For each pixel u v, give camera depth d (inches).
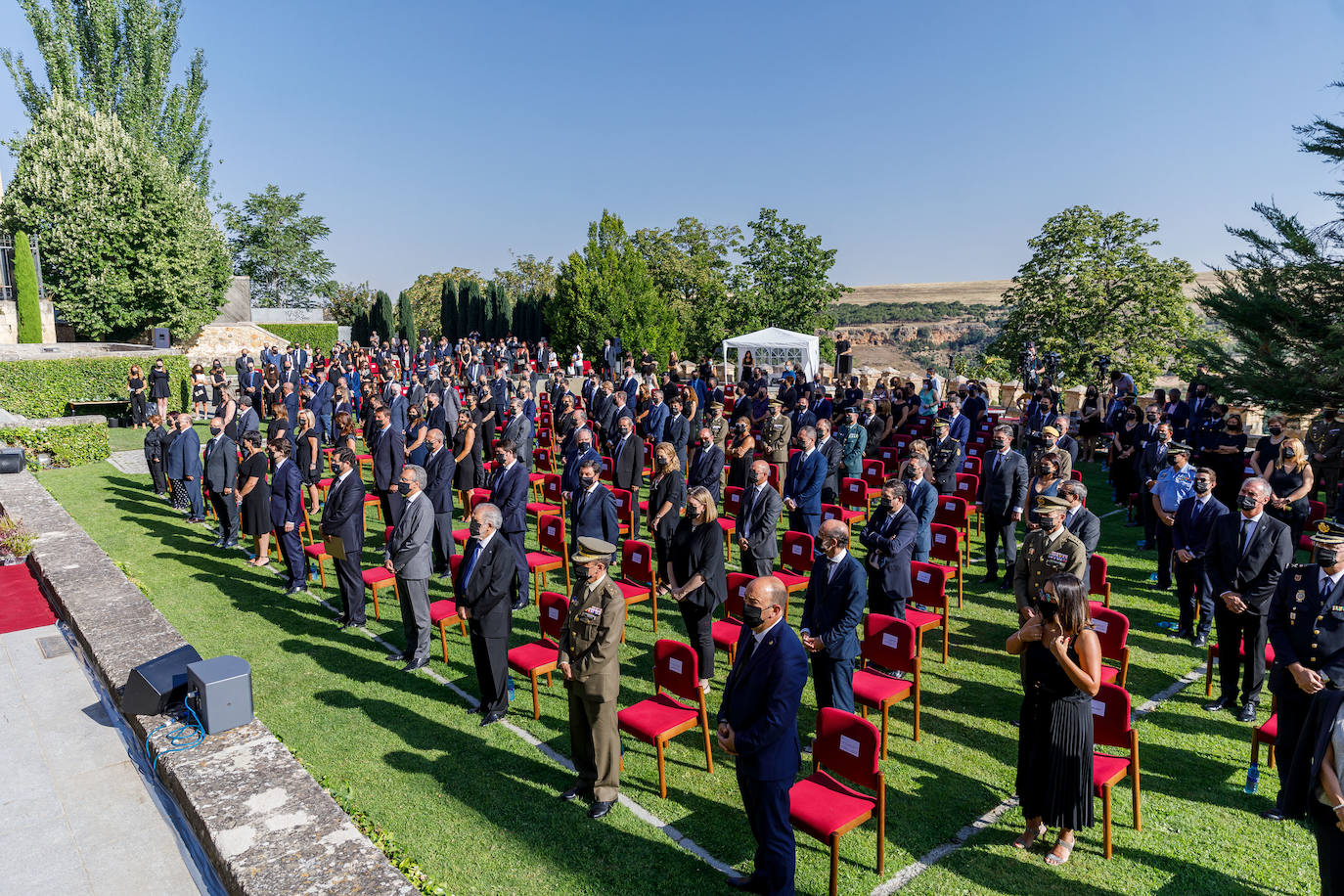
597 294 1576.0
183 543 470.6
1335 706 151.7
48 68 1461.6
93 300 1114.7
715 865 191.6
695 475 431.2
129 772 226.2
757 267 1918.1
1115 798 215.5
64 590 315.9
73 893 177.8
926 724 256.5
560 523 383.9
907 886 182.2
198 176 1672.0
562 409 751.1
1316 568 203.6
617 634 208.2
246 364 951.6
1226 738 245.0
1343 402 571.8
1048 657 185.2
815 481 363.6
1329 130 572.4
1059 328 1302.9
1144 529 447.5
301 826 170.1
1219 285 633.6
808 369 1104.2
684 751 247.6
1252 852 192.2
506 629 259.8
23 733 246.8
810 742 248.7
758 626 177.5
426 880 176.7
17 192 1132.5
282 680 293.7
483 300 1943.9
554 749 246.8
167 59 1603.1
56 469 686.5
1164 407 629.3
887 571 277.6
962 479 456.4
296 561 389.7
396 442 441.4
